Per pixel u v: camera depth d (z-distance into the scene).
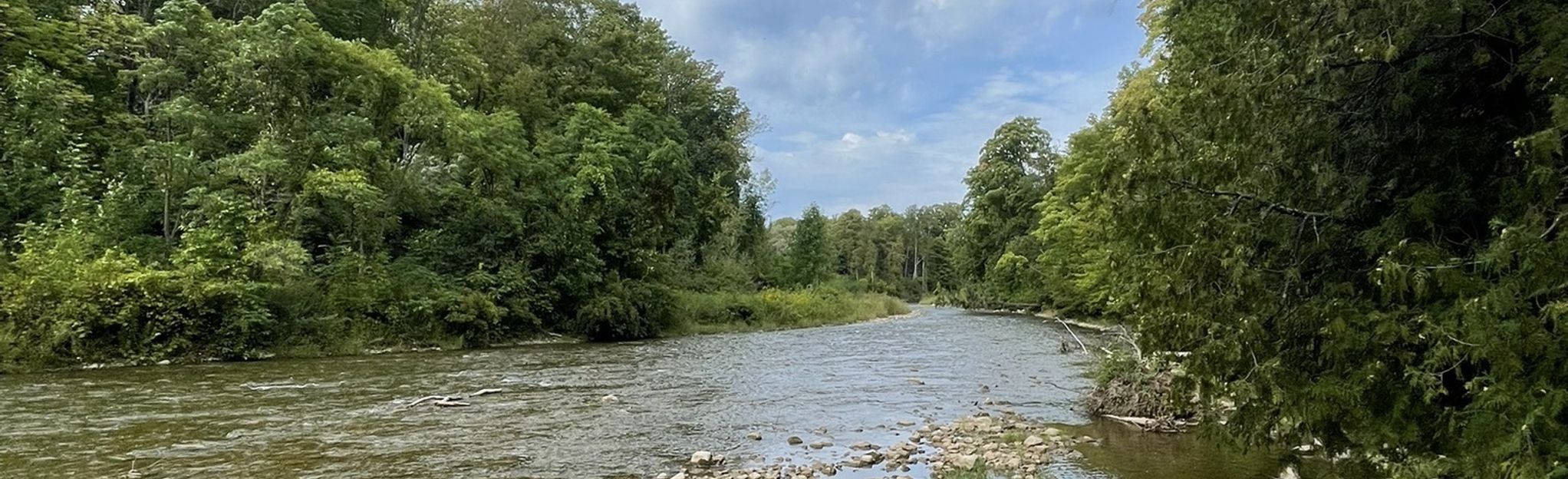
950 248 71.25
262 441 9.70
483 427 10.88
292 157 23.20
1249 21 5.43
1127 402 11.16
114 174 22.56
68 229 19.02
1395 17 4.59
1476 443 3.89
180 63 24.78
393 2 35.44
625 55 49.03
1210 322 5.12
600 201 32.00
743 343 26.78
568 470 8.52
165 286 18.53
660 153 37.69
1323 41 4.92
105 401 12.61
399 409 12.23
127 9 28.25
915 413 12.23
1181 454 8.91
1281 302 5.10
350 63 26.69
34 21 23.39
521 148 31.98
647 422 11.37
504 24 43.44
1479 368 4.28
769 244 70.00
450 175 27.72
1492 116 4.70
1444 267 3.94
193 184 22.11
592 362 19.91
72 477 7.83
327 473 8.22
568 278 29.27
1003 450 9.34
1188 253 5.07
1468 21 4.52
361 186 23.09
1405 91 4.88
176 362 18.42
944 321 41.12
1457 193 4.59
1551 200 3.78
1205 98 5.47
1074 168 33.47
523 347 25.25
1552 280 3.58
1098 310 34.28
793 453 9.39
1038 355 21.33
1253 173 5.25
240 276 20.09
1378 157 5.09
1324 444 5.25
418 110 28.16
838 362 20.00
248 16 26.00
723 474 8.31
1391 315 4.35
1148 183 5.44
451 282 25.91
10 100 21.78
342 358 20.44
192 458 8.76
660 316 32.62
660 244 39.44
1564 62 3.88
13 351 16.23
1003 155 57.38
